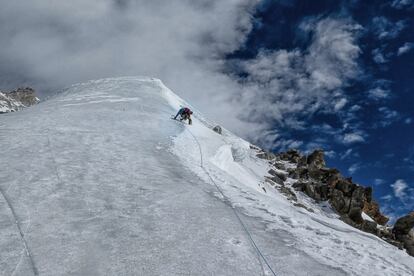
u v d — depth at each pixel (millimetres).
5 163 14516
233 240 10922
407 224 43438
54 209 11281
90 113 26547
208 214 12609
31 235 9633
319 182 51781
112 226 10711
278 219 13516
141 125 25484
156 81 50906
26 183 12867
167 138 23531
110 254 9281
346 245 12414
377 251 12859
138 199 12992
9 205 11102
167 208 12562
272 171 51469
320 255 10961
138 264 9008
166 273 8781
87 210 11547
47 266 8469
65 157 16281
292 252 10773
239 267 9469
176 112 35062
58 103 30766
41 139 18438
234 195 15344
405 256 13289
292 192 46000
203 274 8930
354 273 10172
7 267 8227
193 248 10086
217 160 25172
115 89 41781
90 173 14812
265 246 10867
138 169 16344
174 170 17250
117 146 19438
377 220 49688
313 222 14852
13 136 18406
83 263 8781
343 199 47219
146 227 10945
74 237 9844
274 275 9328
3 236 9398
